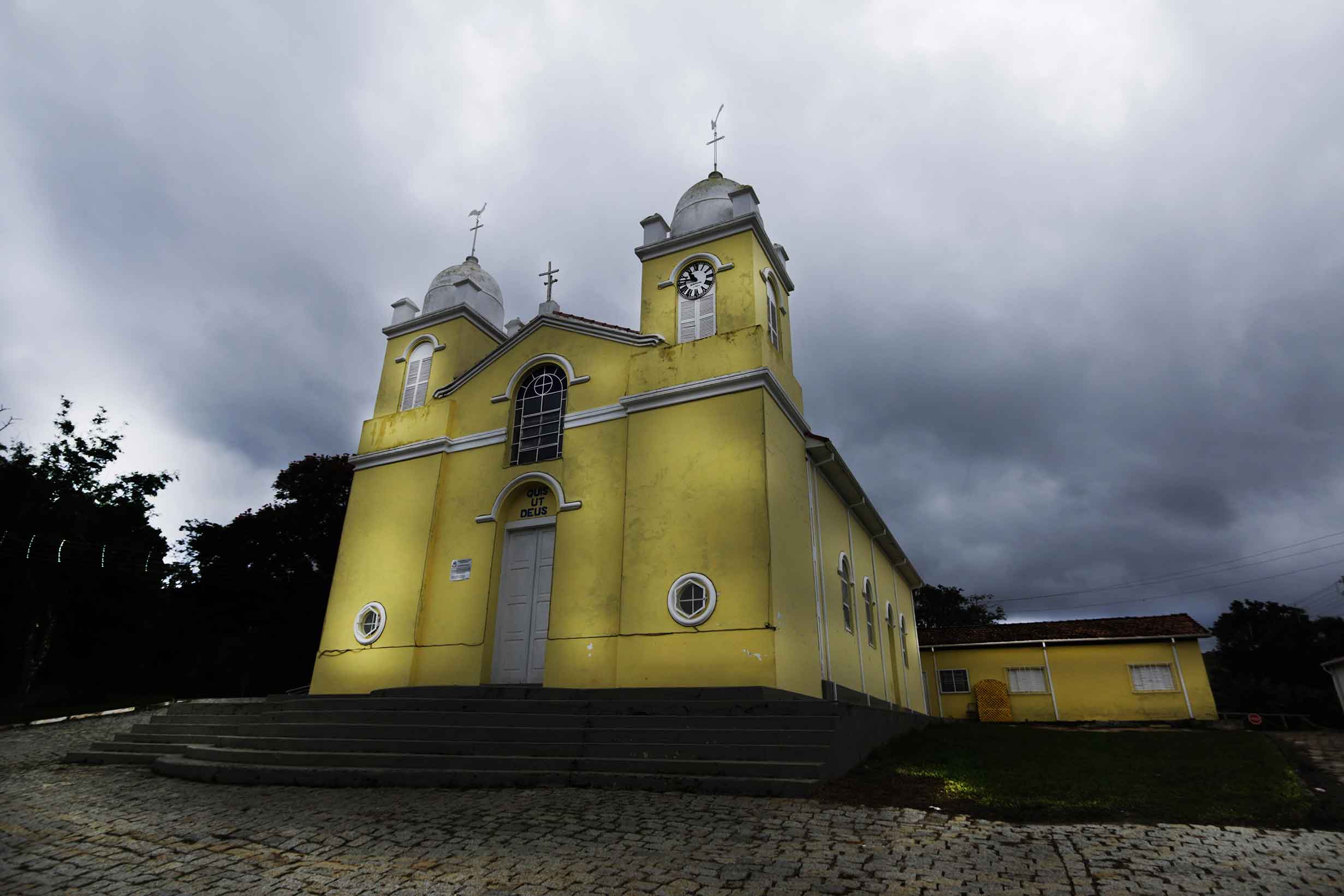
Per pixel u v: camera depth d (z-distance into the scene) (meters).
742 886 5.38
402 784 9.03
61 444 29.62
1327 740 14.29
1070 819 7.26
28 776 10.30
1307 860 6.03
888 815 7.30
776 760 8.88
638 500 14.31
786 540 14.01
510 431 16.77
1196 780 9.11
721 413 14.24
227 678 31.86
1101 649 26.64
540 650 14.86
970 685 28.06
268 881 5.71
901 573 27.25
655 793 8.23
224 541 30.91
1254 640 39.53
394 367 19.95
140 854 6.42
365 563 17.16
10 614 25.77
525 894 5.29
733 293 15.91
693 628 12.98
